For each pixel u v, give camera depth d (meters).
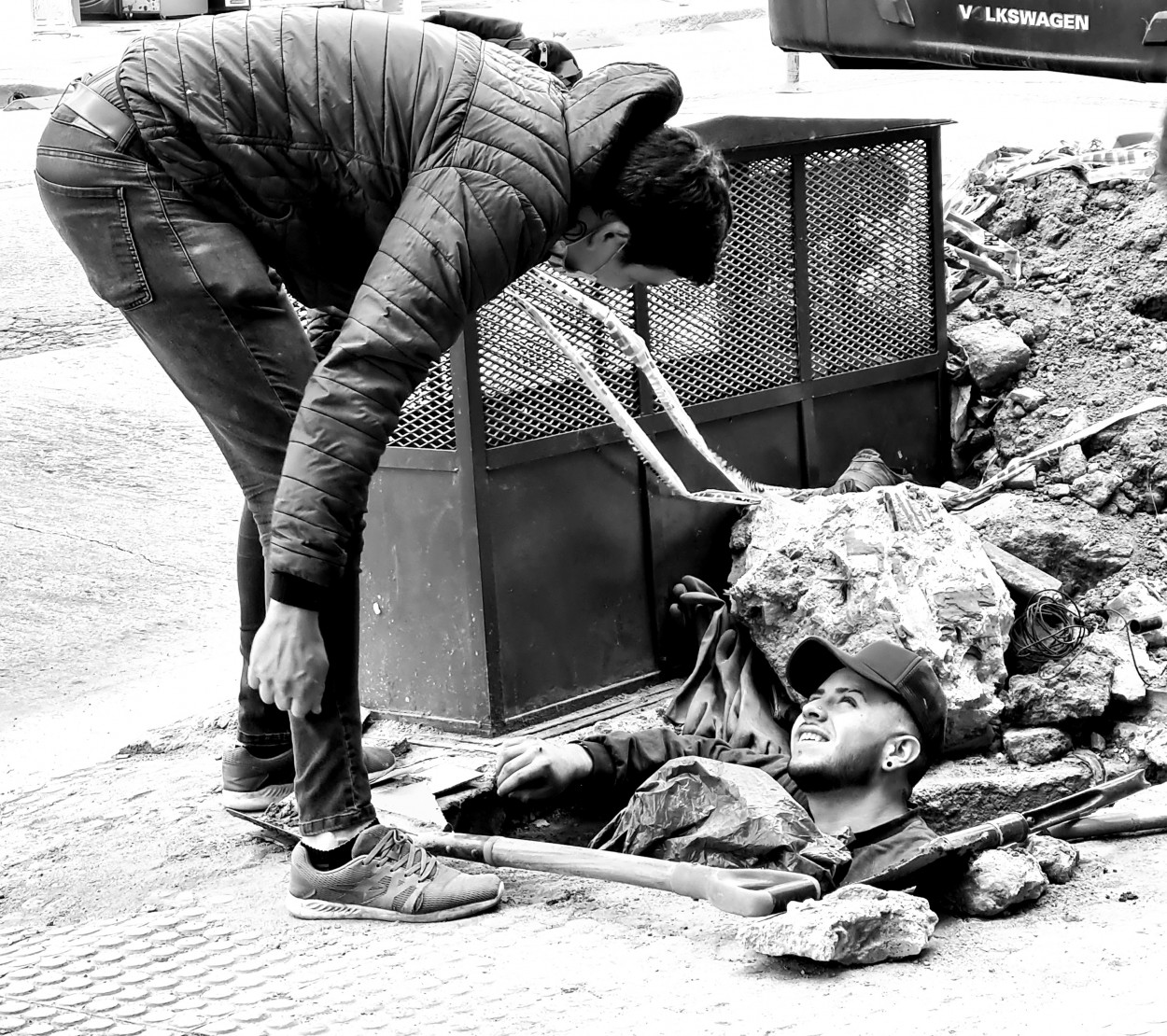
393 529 3.81
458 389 3.62
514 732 3.80
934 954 2.64
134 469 6.51
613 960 2.62
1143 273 5.01
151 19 19.23
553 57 2.98
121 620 5.08
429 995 2.50
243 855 3.16
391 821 3.17
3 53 17.19
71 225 2.56
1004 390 4.78
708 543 4.18
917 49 3.54
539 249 2.49
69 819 3.41
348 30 2.50
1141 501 4.36
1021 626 3.89
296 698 2.55
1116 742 3.78
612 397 3.82
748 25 18.48
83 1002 2.53
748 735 3.75
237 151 2.48
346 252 2.66
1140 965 2.53
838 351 4.49
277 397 2.67
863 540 3.78
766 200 4.23
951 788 3.55
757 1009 2.40
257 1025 2.43
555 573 3.86
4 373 7.61
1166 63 3.08
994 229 5.39
